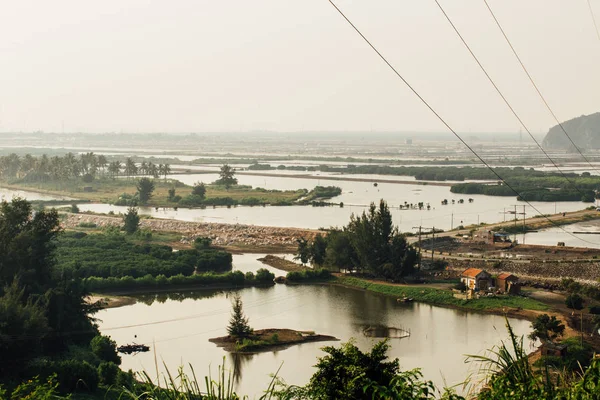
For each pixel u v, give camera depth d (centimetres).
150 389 1883
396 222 18812
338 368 2316
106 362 6444
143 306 10188
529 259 13050
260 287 11594
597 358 1923
